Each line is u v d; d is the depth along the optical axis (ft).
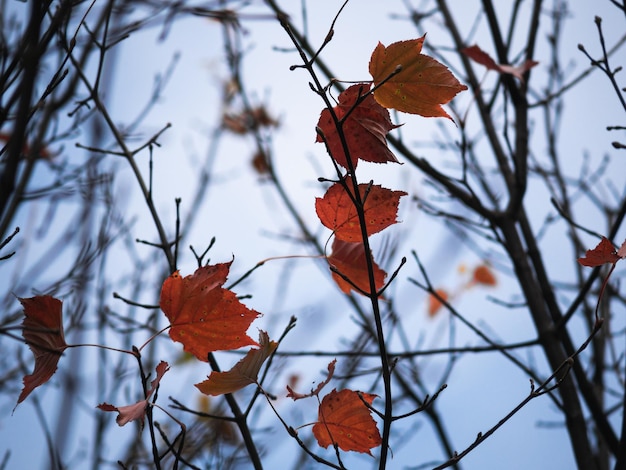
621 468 3.86
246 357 3.16
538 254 5.22
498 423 3.21
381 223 3.28
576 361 4.81
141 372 3.11
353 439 3.26
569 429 4.66
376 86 3.10
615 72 4.12
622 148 3.99
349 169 3.05
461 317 4.98
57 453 4.62
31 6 3.08
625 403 3.91
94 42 4.36
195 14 4.81
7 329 3.14
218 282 3.19
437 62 3.11
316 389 3.23
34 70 3.04
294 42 3.05
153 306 3.56
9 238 3.20
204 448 5.10
